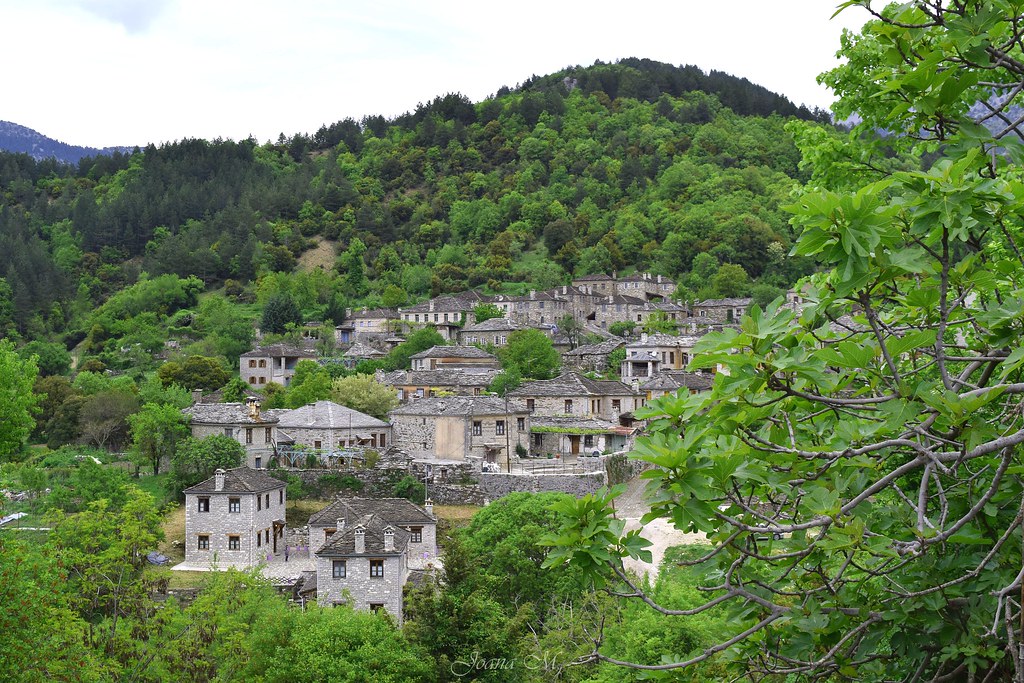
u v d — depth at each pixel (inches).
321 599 1863.9
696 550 1121.4
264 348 5610.2
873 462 354.9
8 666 978.1
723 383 319.0
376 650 1380.4
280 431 3125.0
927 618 363.3
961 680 387.9
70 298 7711.6
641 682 578.2
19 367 2650.1
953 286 362.3
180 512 2652.6
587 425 3292.3
